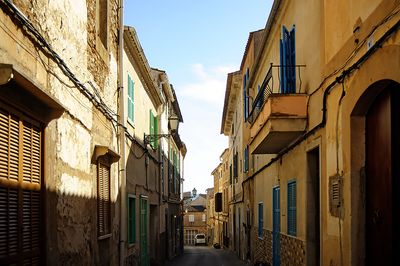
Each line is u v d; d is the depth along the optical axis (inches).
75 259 274.8
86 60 307.3
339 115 275.9
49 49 223.3
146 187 616.4
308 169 366.0
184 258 1107.3
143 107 592.4
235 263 920.9
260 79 653.3
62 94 250.4
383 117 230.1
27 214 208.4
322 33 316.2
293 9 412.8
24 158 206.7
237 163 1122.7
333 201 288.2
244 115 895.1
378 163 236.7
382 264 231.5
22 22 191.6
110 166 378.6
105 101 370.6
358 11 240.5
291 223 435.8
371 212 245.3
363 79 231.0
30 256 209.3
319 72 326.0
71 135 269.4
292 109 361.7
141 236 563.2
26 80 179.6
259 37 747.4
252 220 798.5
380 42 205.9
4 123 185.3
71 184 269.3
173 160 1109.1
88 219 306.2
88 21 315.6
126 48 459.5
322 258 315.3
